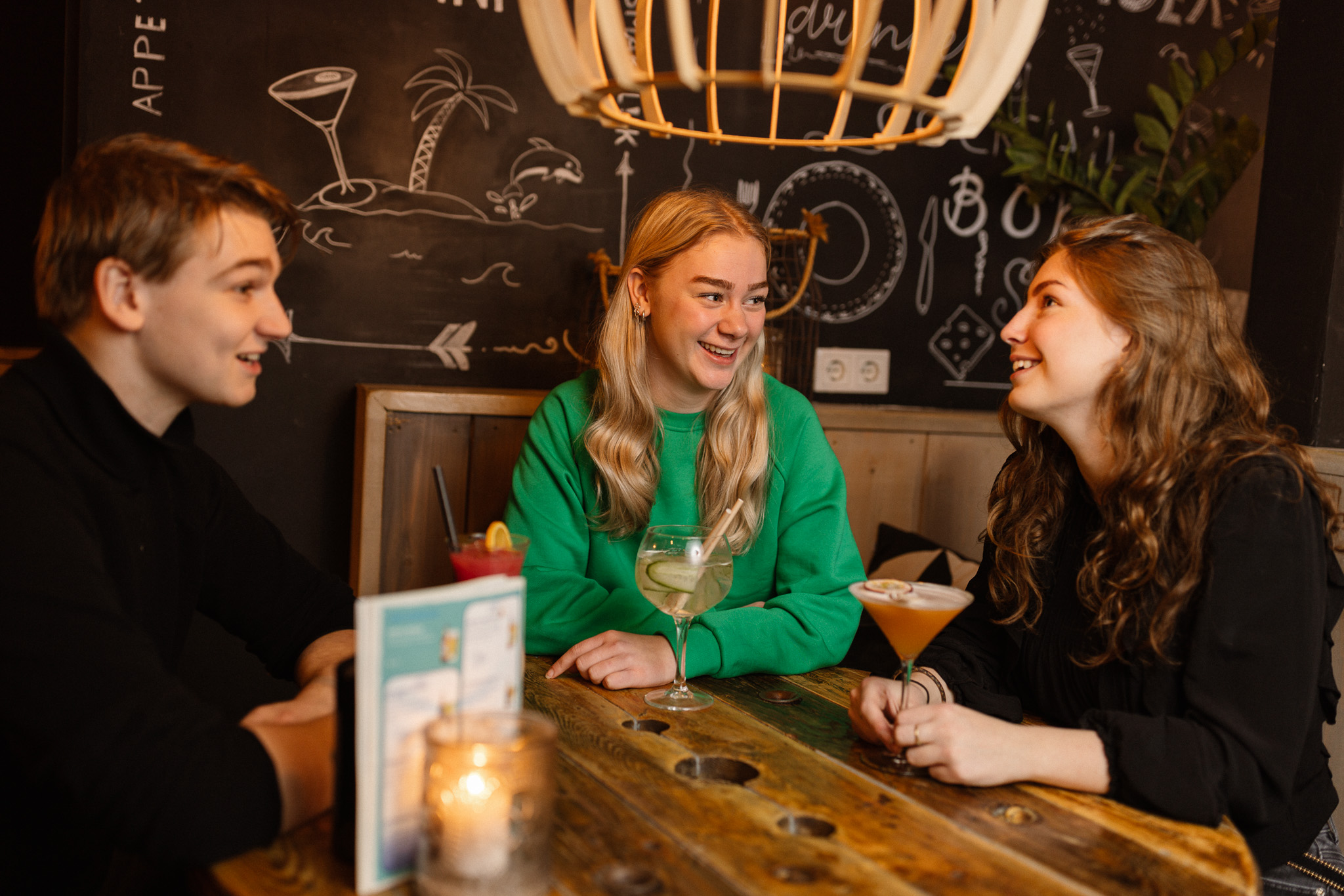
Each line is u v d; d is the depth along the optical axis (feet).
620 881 2.68
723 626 4.79
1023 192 10.20
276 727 3.13
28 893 3.48
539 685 4.42
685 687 4.39
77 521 3.19
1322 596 3.76
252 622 4.53
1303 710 3.62
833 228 9.60
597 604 5.11
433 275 8.39
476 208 8.45
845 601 5.19
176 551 3.96
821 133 9.48
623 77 3.15
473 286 8.52
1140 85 10.51
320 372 8.14
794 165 9.41
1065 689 4.38
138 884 4.85
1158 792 3.33
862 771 3.62
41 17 7.41
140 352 3.39
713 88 3.56
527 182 8.59
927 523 9.27
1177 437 3.98
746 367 5.45
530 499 5.50
